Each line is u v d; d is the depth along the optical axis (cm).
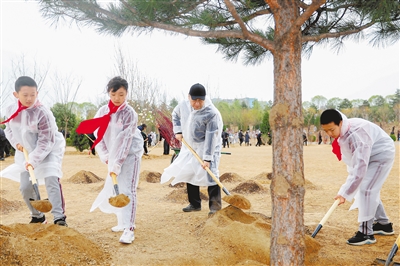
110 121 400
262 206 606
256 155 2028
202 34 288
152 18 288
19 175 427
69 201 659
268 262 346
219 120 491
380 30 413
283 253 271
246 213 463
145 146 1708
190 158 506
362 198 396
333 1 356
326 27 416
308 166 1360
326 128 398
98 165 1415
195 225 448
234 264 340
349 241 399
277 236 274
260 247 356
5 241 304
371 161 403
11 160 1628
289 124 270
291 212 270
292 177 270
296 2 276
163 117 1077
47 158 418
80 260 320
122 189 400
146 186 834
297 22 262
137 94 2175
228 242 368
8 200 647
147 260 332
